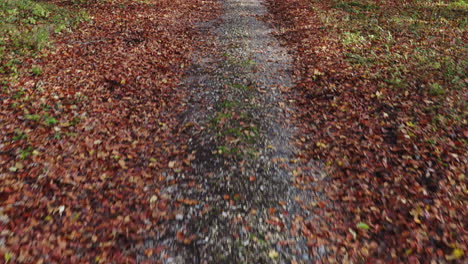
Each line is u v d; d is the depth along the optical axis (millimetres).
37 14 15938
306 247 5535
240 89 10758
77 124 8641
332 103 9508
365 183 6707
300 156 7660
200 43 15070
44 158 7301
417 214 5840
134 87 10797
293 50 13961
